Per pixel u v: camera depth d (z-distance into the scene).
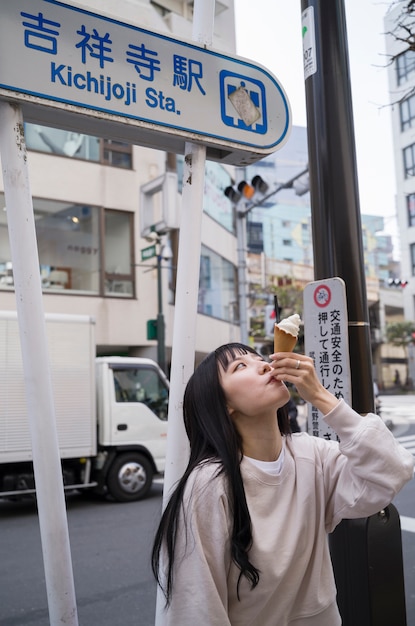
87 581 4.74
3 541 6.14
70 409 7.63
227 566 1.32
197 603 1.23
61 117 1.98
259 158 2.33
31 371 1.76
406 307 41.22
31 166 13.75
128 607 4.18
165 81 2.06
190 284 2.10
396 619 2.43
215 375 1.44
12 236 1.80
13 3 1.79
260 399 1.36
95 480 8.10
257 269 39.19
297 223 45.44
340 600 2.47
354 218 2.76
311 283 2.77
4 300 13.11
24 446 7.22
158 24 10.16
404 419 20.86
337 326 2.66
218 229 19.19
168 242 14.97
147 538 5.83
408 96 4.51
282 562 1.31
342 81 2.81
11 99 1.78
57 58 1.85
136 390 8.34
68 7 1.88
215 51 2.19
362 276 2.75
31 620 4.02
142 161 15.32
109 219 14.79
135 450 8.26
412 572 4.52
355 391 2.66
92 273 14.33
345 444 1.34
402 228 40.50
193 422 1.48
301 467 1.45
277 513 1.36
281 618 1.35
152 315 14.93
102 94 1.92
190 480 1.35
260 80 2.29
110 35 1.96
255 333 27.75
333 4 2.85
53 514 1.74
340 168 2.76
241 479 1.33
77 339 7.80
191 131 2.09
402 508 6.93
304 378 1.36
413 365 44.69
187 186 2.17
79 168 14.37
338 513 1.46
